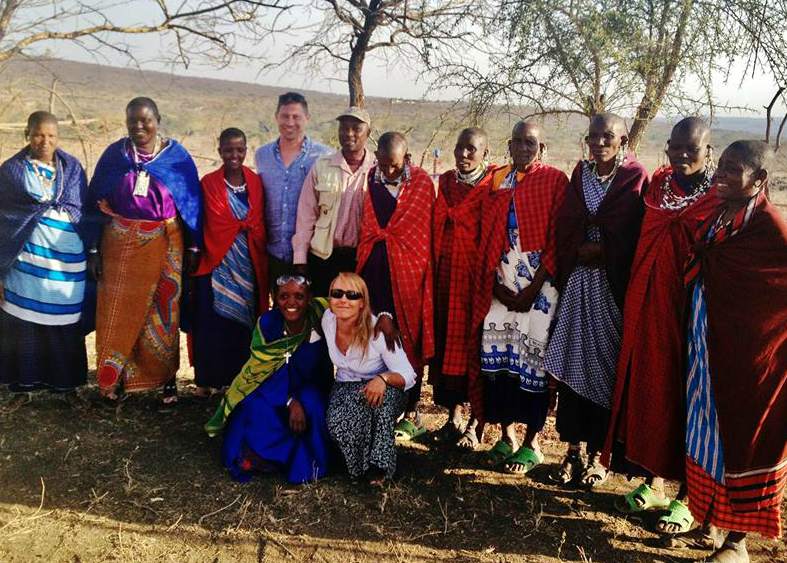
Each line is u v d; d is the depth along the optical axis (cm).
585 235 363
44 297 423
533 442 408
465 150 390
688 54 539
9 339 431
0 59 582
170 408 466
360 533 335
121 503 350
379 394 370
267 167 451
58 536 321
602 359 364
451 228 408
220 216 438
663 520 342
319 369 408
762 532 304
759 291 296
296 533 332
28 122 406
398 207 403
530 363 387
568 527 347
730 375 303
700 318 315
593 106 579
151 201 427
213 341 454
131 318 438
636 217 352
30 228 413
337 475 387
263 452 378
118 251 431
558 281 377
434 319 421
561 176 377
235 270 446
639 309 338
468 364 409
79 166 431
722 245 305
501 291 391
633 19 546
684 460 338
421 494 372
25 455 390
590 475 386
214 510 348
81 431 423
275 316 395
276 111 445
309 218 431
